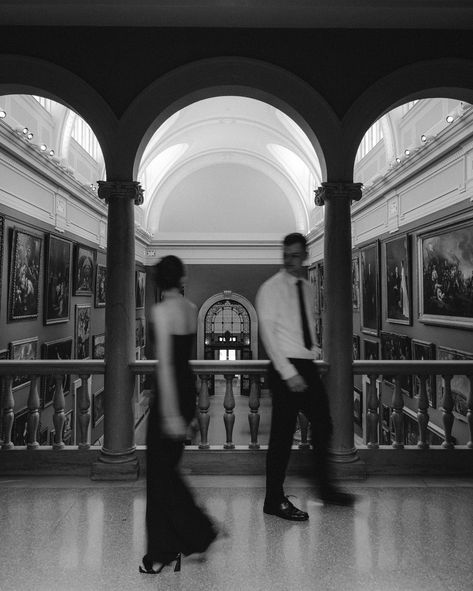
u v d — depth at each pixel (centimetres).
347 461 456
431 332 923
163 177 2152
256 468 465
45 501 398
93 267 1413
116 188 478
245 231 2286
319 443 378
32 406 477
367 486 434
